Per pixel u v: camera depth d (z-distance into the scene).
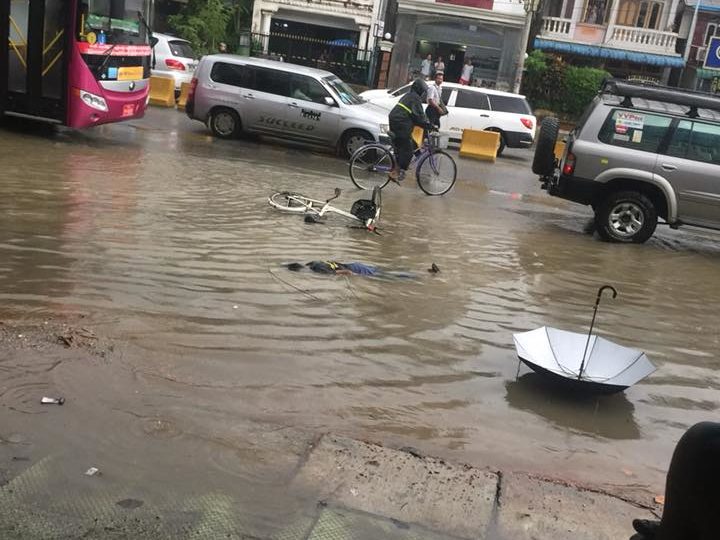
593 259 9.02
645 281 8.25
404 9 30.56
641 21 31.78
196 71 15.66
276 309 5.78
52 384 4.08
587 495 3.56
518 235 9.95
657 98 9.96
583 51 31.84
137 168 11.02
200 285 6.10
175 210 8.61
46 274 5.91
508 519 3.29
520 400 4.77
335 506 3.25
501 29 30.67
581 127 10.33
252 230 8.14
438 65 29.05
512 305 6.71
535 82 30.91
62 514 2.98
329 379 4.68
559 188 10.46
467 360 5.31
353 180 11.86
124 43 12.78
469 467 3.71
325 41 31.67
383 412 4.35
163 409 3.99
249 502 3.21
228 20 30.41
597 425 4.55
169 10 31.12
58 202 8.27
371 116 15.10
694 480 1.73
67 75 12.03
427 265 7.71
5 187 8.72
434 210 10.97
